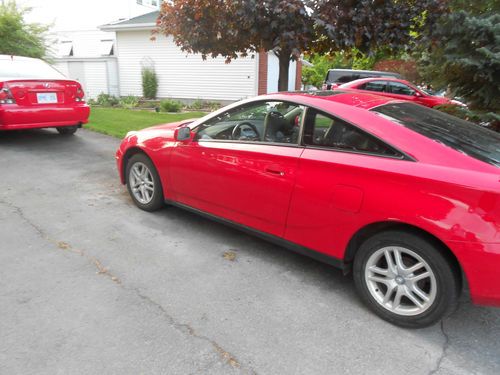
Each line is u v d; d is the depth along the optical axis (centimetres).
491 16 627
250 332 251
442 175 234
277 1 468
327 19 477
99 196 482
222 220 363
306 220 295
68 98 679
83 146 726
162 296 285
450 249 229
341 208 271
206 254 350
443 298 241
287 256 353
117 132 838
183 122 449
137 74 1717
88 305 270
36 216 414
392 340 249
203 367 221
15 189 493
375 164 257
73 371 214
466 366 228
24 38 1170
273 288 302
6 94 603
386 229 262
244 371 219
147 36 1642
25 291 283
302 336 249
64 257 333
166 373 215
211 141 359
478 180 224
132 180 444
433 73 768
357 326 261
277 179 304
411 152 253
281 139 313
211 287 299
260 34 522
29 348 229
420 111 316
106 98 1519
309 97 311
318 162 281
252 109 338
